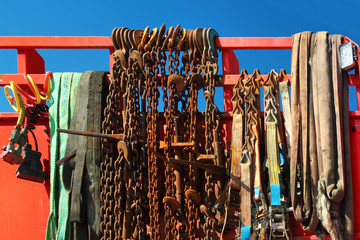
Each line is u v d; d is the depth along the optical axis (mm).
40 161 4594
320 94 4508
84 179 4508
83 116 4648
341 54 4602
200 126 4797
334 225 4266
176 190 4629
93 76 4789
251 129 4586
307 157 4449
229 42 4965
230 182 4496
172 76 4656
